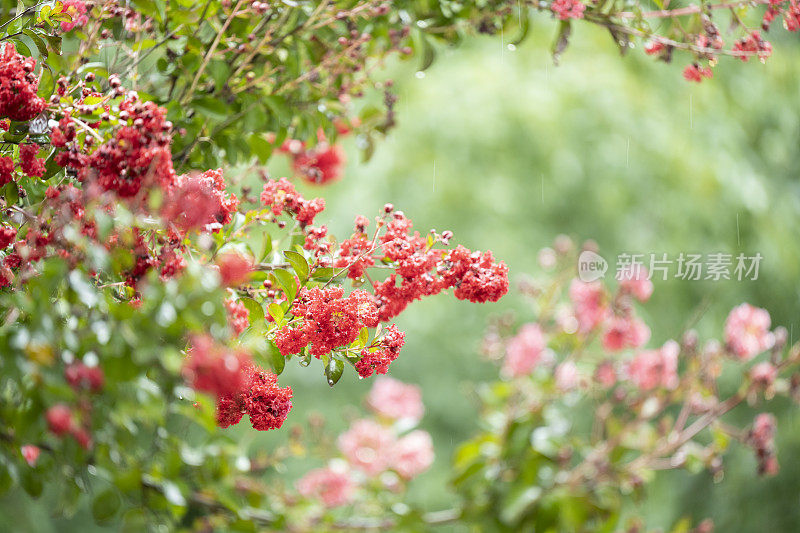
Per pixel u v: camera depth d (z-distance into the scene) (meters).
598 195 6.13
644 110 6.27
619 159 6.15
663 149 6.13
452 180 6.08
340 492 3.05
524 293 3.25
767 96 6.42
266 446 5.75
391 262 2.25
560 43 2.62
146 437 2.18
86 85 2.27
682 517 5.53
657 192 6.09
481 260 2.23
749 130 6.50
